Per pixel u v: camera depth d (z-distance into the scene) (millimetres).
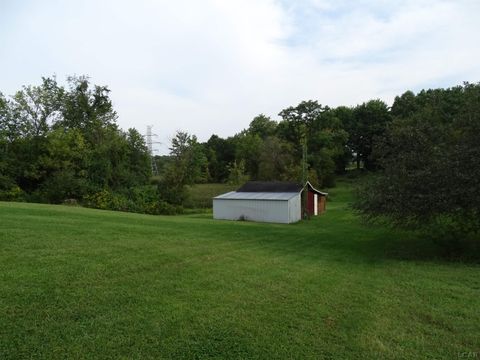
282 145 58125
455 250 12672
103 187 33250
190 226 16391
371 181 14180
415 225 13070
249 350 4543
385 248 14016
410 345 4898
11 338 4359
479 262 11328
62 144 33688
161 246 10195
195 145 40625
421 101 59000
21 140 34656
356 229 20297
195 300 6047
